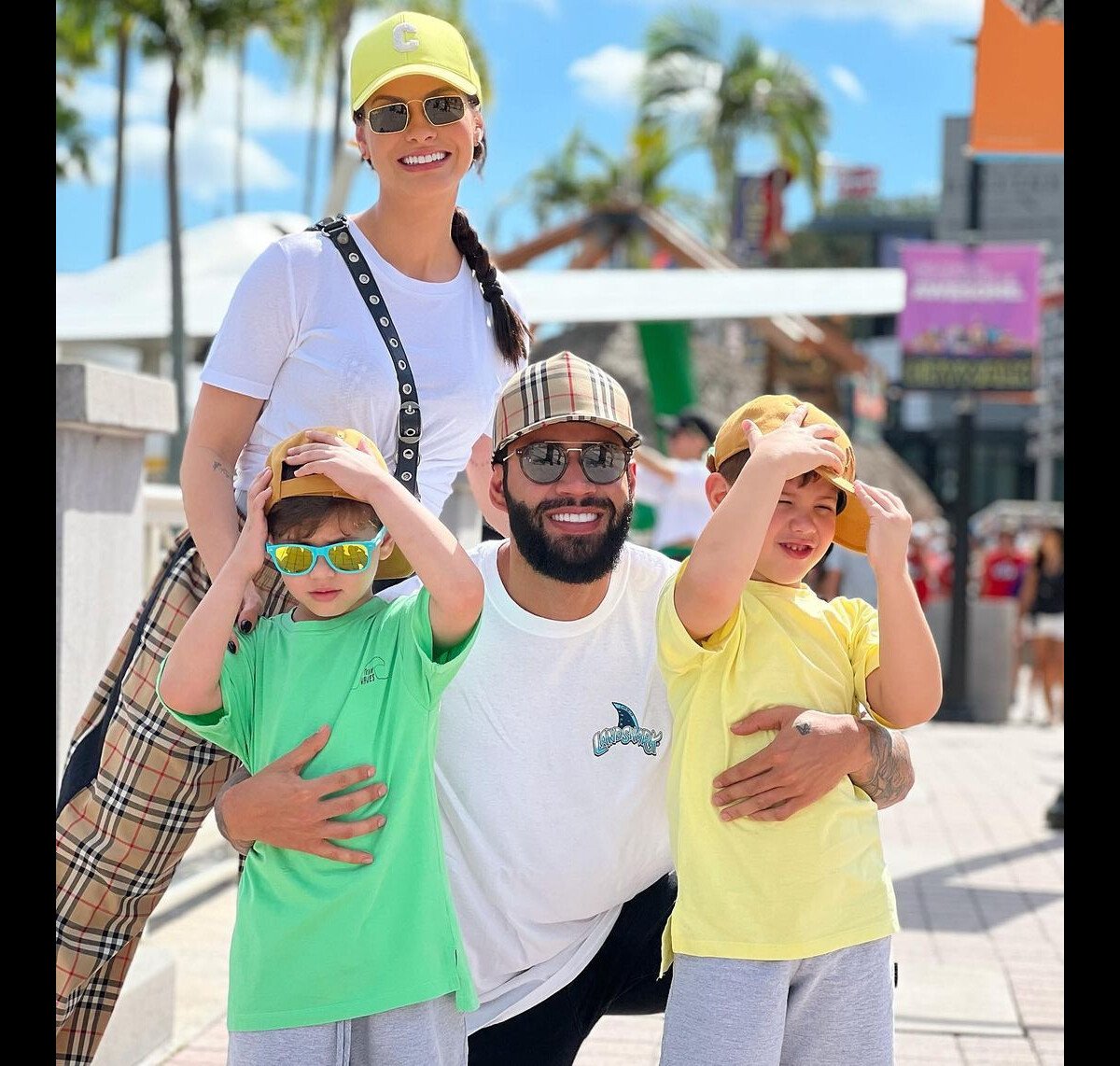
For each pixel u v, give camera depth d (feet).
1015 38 19.16
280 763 8.33
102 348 48.91
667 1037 8.67
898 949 18.12
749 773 8.64
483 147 10.42
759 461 8.69
